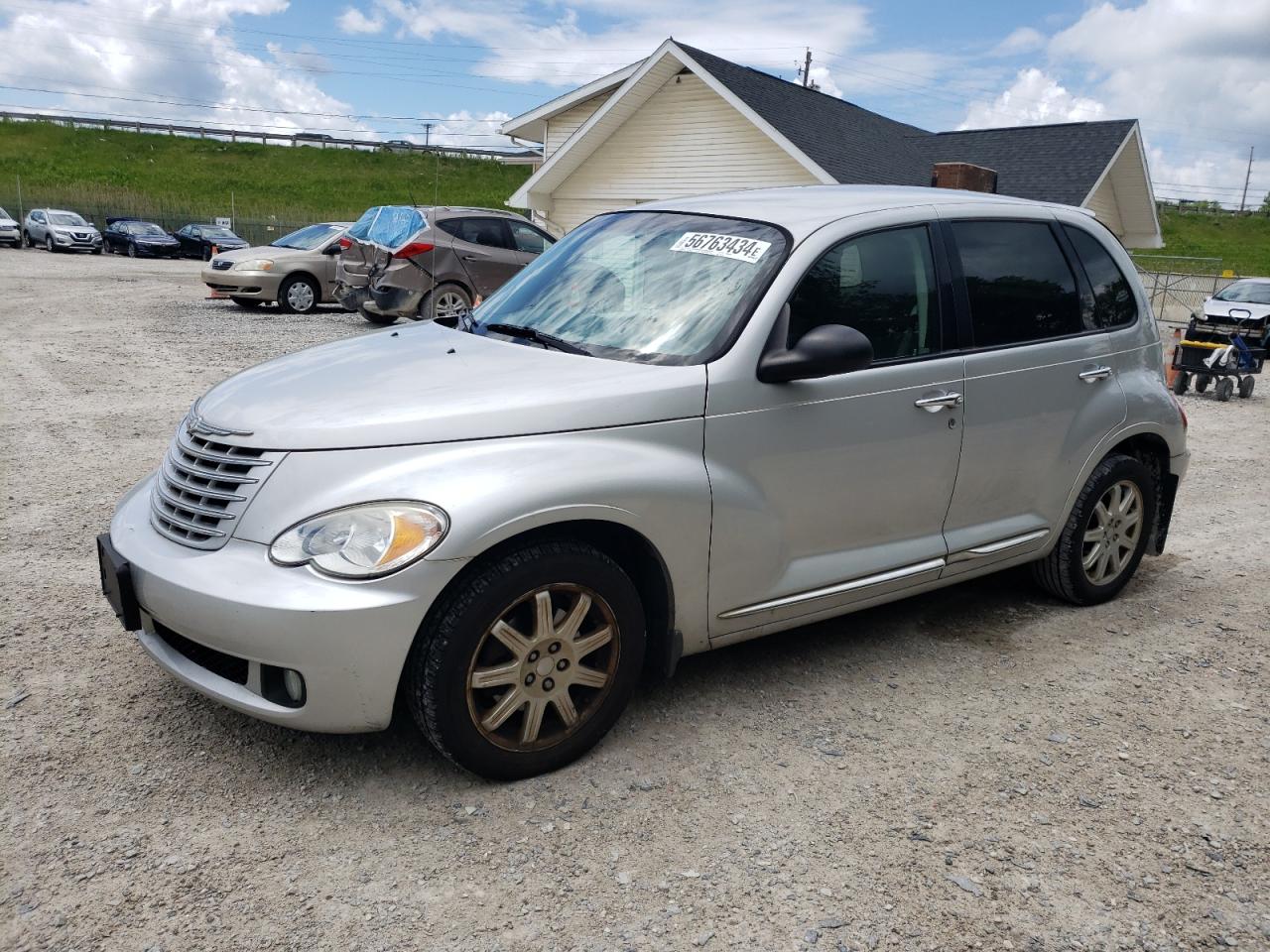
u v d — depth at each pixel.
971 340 3.90
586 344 3.49
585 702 3.14
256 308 16.88
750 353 3.29
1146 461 4.85
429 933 2.37
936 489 3.83
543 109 20.81
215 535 2.86
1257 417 11.76
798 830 2.83
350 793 2.93
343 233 16.69
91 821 2.74
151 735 3.21
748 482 3.30
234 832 2.73
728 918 2.46
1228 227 73.88
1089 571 4.61
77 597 4.31
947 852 2.76
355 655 2.68
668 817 2.87
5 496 5.74
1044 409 4.14
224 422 3.05
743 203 4.03
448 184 66.81
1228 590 5.08
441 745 2.86
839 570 3.61
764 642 4.16
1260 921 2.53
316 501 2.78
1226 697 3.81
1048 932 2.46
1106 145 20.72
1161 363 4.80
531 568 2.87
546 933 2.39
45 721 3.26
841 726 3.45
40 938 2.30
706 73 17.31
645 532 3.06
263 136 70.69
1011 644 4.24
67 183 54.69
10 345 11.55
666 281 3.63
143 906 2.42
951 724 3.50
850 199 3.95
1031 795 3.06
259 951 2.29
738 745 3.29
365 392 3.09
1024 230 4.25
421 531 2.71
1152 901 2.59
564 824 2.82
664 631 3.28
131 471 6.37
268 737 3.22
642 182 19.53
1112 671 4.00
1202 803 3.06
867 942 2.39
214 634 2.74
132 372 10.04
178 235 36.03
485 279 14.02
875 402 3.57
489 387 3.08
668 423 3.14
